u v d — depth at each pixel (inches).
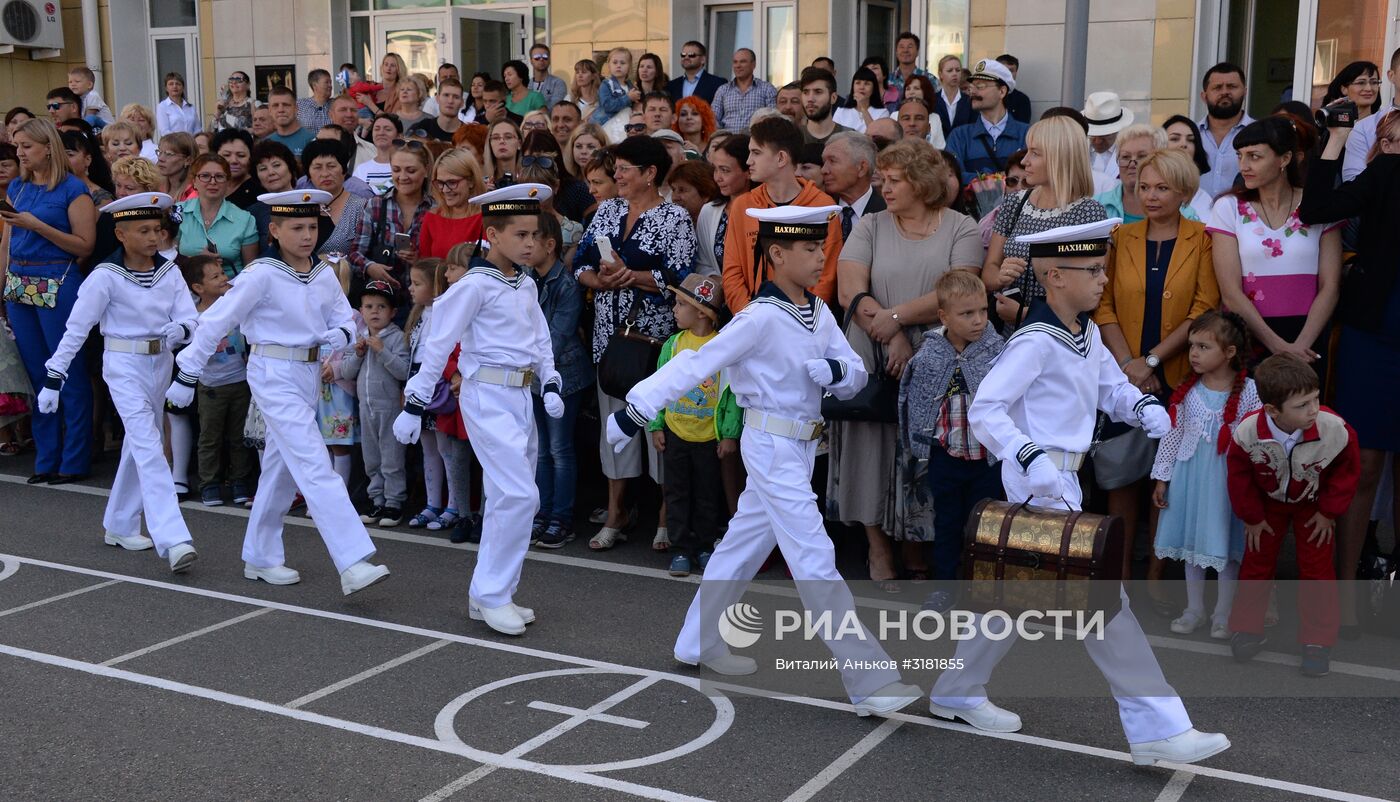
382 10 627.2
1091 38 418.0
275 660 221.9
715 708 200.8
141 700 205.2
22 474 360.8
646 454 293.3
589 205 328.8
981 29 440.5
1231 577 227.6
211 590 260.5
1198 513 225.1
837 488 261.0
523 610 239.9
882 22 516.7
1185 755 171.5
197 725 195.8
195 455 371.6
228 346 320.5
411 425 225.6
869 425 255.9
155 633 235.5
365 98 507.8
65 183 343.9
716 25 526.9
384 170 370.3
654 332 276.2
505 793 173.3
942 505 240.2
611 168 299.1
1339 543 230.2
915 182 244.4
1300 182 242.7
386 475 309.0
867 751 185.2
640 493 327.9
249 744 189.0
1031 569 174.1
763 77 522.0
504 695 206.4
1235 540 224.7
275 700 204.8
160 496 271.4
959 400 233.5
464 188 306.3
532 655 224.1
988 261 250.2
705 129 375.6
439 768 180.9
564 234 309.6
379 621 241.9
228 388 322.7
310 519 315.3
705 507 269.0
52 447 351.3
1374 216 227.8
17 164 358.0
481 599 234.5
